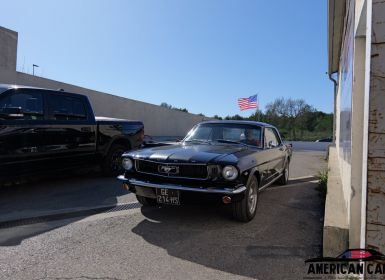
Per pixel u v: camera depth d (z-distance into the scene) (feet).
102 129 24.88
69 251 11.84
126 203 18.52
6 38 39.06
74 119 22.67
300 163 45.27
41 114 20.36
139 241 12.88
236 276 10.18
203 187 13.61
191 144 18.34
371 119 7.06
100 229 14.20
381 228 6.98
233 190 13.37
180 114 101.24
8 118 18.38
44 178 25.25
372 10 6.99
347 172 14.03
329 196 16.22
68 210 17.10
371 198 7.07
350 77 13.28
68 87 54.39
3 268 10.46
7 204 18.17
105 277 9.94
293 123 129.08
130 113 74.49
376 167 7.02
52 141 20.90
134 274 10.17
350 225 11.11
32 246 12.26
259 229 14.51
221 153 14.94
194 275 10.19
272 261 11.27
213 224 15.03
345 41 21.17
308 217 16.56
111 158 26.03
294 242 13.03
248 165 14.75
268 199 20.54
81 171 27.68
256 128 19.45
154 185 14.33
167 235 13.57
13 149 18.61
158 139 71.05
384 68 6.89
